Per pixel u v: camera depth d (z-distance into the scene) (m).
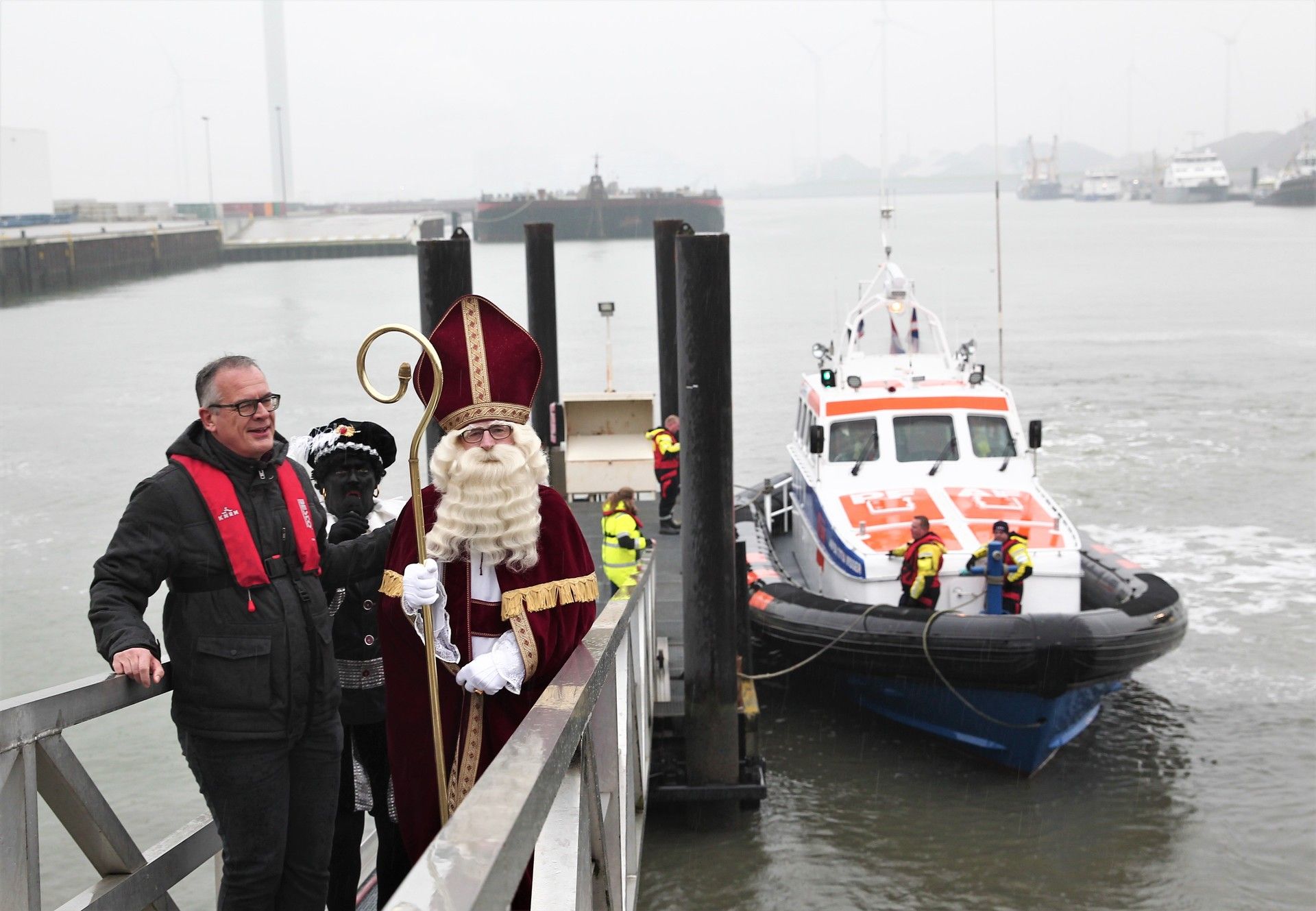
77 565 15.73
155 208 144.38
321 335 46.44
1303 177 177.88
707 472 8.59
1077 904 8.20
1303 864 8.60
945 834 9.13
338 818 3.76
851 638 10.02
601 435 15.59
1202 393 28.72
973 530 10.54
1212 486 19.38
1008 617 9.65
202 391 2.92
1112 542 16.38
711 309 8.36
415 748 2.79
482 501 2.67
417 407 27.39
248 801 2.90
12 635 13.02
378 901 3.79
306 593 3.00
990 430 11.64
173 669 2.91
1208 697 11.38
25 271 74.50
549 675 2.77
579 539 2.85
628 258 99.00
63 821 2.84
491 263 96.31
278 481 3.02
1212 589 14.30
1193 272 72.44
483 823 1.62
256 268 106.19
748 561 11.95
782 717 11.34
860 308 13.85
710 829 9.17
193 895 8.03
